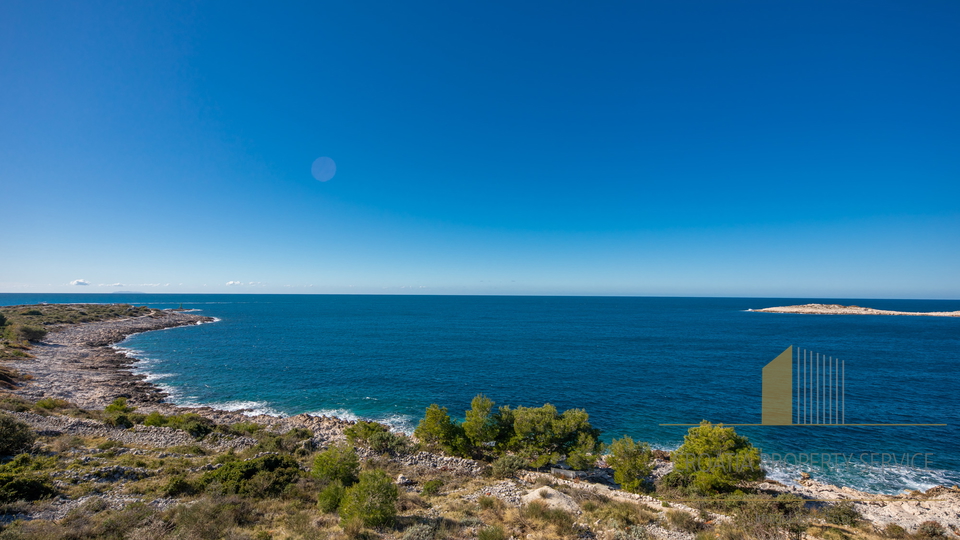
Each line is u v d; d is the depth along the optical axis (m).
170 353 91.88
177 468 24.41
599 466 34.53
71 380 58.38
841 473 34.66
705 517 21.97
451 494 24.30
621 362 83.94
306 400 57.72
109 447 27.08
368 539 16.36
